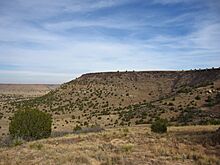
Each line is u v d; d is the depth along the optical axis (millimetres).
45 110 117250
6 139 33469
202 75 132750
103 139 29594
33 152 22250
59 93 146500
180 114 69062
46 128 35031
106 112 100438
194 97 82625
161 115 72312
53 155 20250
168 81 144625
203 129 35250
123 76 156500
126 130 38625
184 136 28078
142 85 144125
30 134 34000
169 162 17562
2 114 114562
